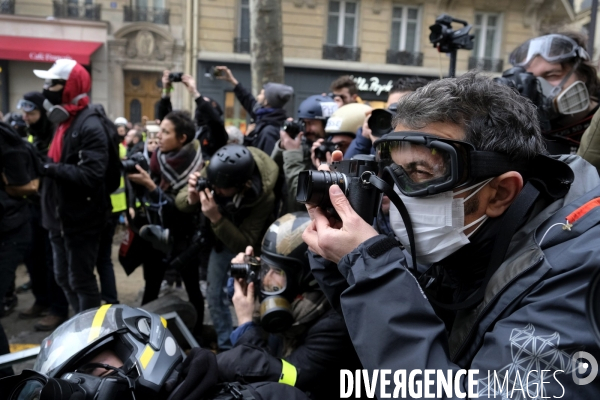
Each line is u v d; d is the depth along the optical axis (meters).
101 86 14.23
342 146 2.70
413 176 1.00
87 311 1.24
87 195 3.02
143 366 1.09
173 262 2.79
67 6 13.93
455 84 1.01
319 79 13.85
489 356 0.86
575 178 1.05
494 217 1.02
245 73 13.78
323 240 1.03
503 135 0.96
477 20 13.73
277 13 5.77
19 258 2.86
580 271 0.82
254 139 3.71
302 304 1.67
